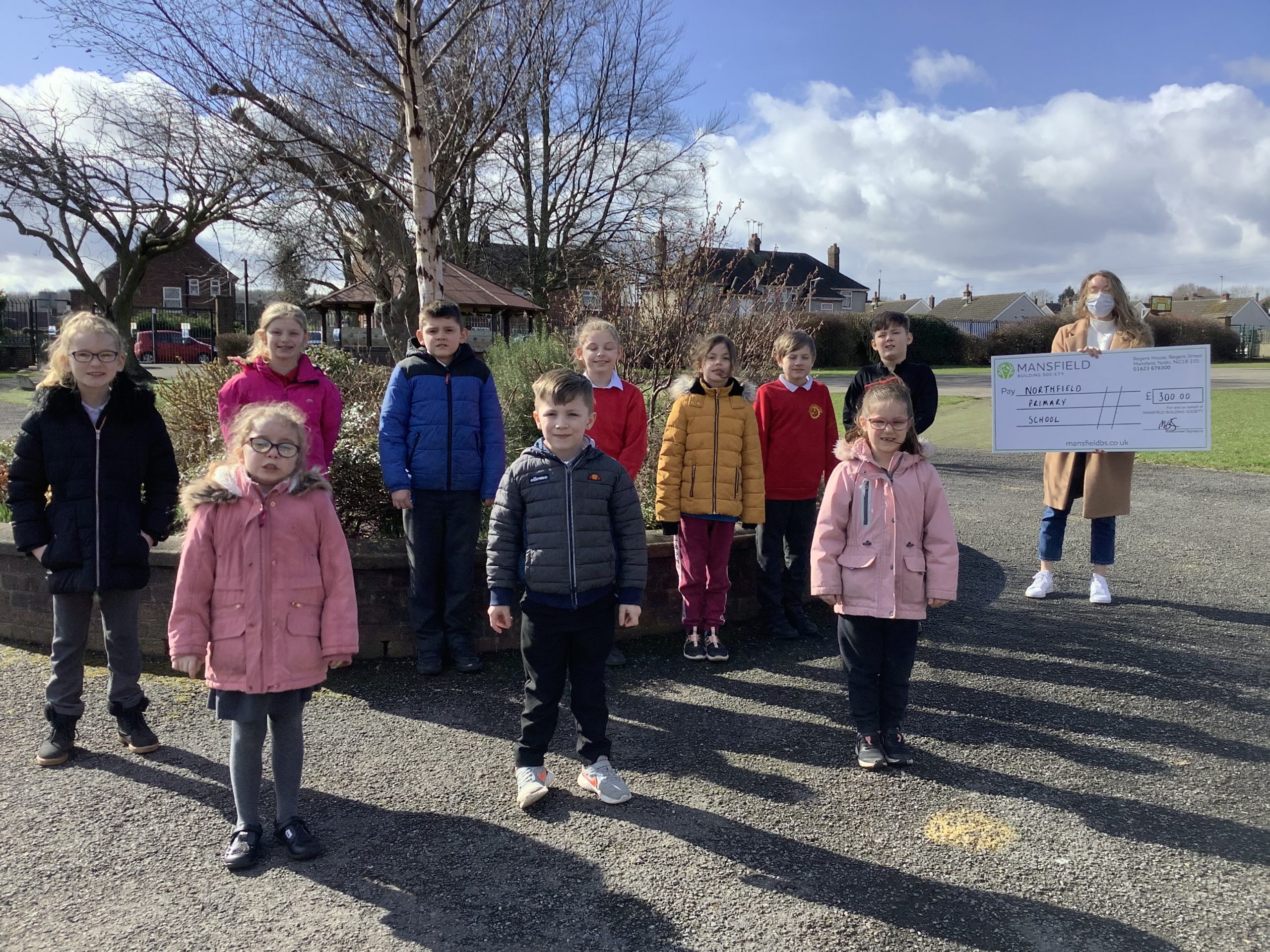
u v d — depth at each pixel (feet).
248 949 7.48
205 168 29.25
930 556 11.00
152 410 11.51
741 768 10.99
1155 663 14.49
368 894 8.32
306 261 58.44
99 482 10.93
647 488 19.98
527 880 8.54
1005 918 7.89
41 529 10.89
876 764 10.90
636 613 10.53
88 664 14.44
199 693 13.32
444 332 14.17
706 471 14.80
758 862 8.86
